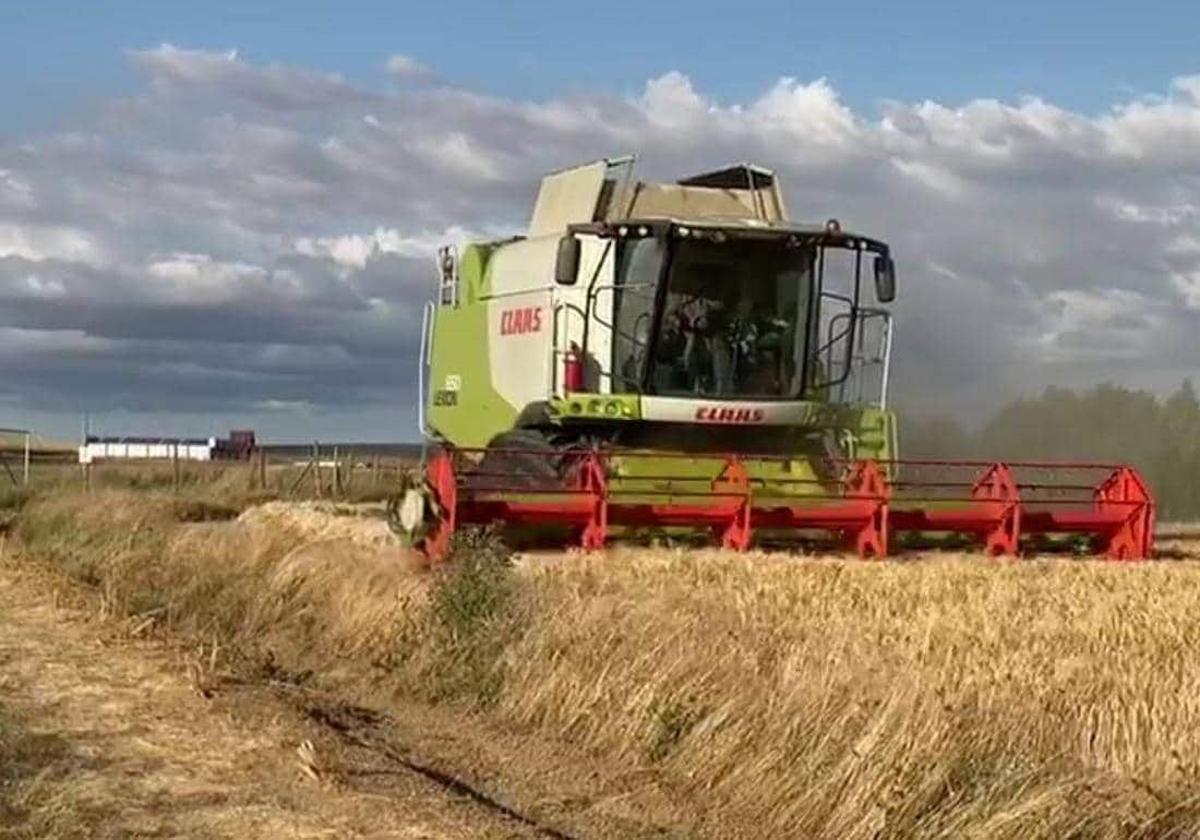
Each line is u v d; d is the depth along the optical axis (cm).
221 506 3198
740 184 2142
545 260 2062
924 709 975
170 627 1786
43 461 6291
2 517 3294
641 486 1844
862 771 959
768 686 1103
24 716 1237
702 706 1134
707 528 1864
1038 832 857
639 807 1046
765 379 1964
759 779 1027
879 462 1861
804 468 1936
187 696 1334
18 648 1566
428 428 2427
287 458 5541
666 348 1934
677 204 2069
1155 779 919
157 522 2734
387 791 1052
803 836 960
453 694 1370
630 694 1194
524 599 1423
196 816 974
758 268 1959
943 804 911
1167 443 3453
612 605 1330
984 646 1229
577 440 1991
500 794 1088
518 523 1770
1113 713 1006
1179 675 1111
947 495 1931
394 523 1814
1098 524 1938
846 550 1906
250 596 1866
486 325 2220
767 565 1630
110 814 972
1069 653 1206
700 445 1989
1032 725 980
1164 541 2503
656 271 1920
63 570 2345
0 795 995
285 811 989
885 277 1980
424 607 1550
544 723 1252
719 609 1338
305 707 1334
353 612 1667
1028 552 1970
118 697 1323
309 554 1891
